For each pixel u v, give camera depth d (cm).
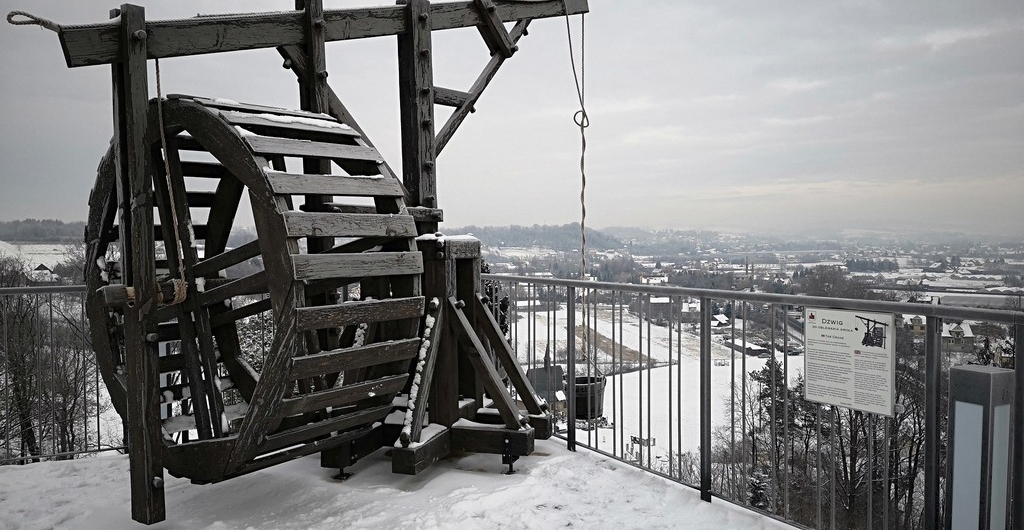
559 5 609
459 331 461
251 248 398
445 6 523
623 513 375
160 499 356
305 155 383
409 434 415
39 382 524
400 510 378
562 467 453
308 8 441
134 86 346
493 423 490
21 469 469
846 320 317
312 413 418
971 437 269
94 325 463
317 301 465
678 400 415
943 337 284
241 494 409
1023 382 257
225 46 400
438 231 497
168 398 447
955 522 275
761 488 561
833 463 328
